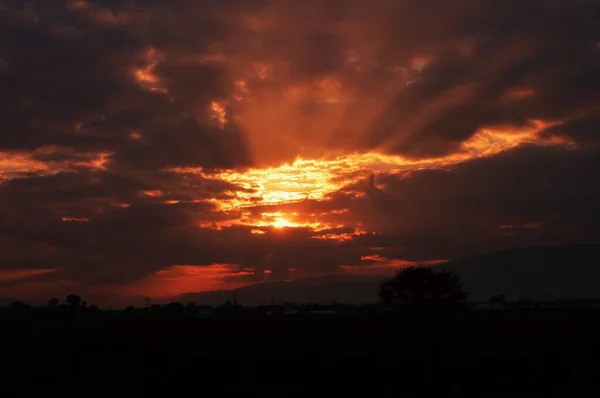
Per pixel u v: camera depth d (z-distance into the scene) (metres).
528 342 39.31
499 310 98.31
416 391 26.56
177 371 31.88
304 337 46.22
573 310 94.88
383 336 45.25
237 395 27.05
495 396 25.44
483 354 32.41
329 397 26.16
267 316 102.31
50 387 29.59
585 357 31.94
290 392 27.11
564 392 25.66
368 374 29.56
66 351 41.28
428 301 84.50
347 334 48.12
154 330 60.50
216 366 32.47
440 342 39.81
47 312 129.75
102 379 31.09
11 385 30.23
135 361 35.50
